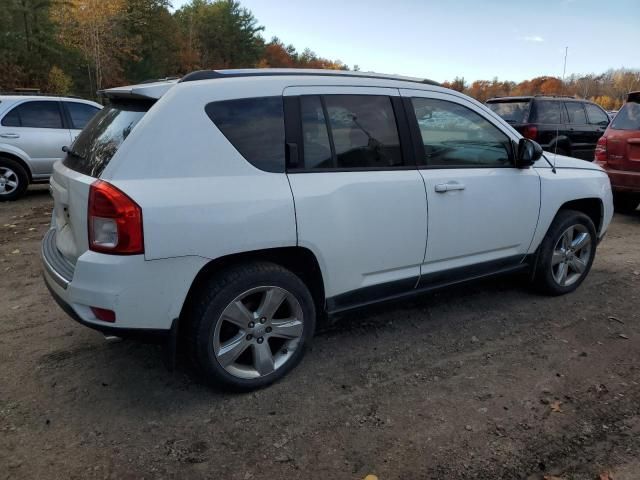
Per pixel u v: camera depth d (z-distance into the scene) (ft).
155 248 8.96
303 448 8.96
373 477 8.29
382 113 11.75
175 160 9.36
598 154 26.30
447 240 12.60
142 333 9.29
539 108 37.60
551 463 8.65
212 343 9.86
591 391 10.70
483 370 11.48
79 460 8.65
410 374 11.32
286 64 288.10
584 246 15.81
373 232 11.34
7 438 9.15
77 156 10.75
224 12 217.97
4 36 107.65
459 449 8.95
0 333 13.08
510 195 13.57
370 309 12.14
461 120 12.99
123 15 136.15
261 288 10.16
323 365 11.68
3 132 29.37
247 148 10.02
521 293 15.89
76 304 9.29
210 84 9.91
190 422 9.66
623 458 8.77
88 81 134.10
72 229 9.74
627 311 14.66
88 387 10.75
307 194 10.36
